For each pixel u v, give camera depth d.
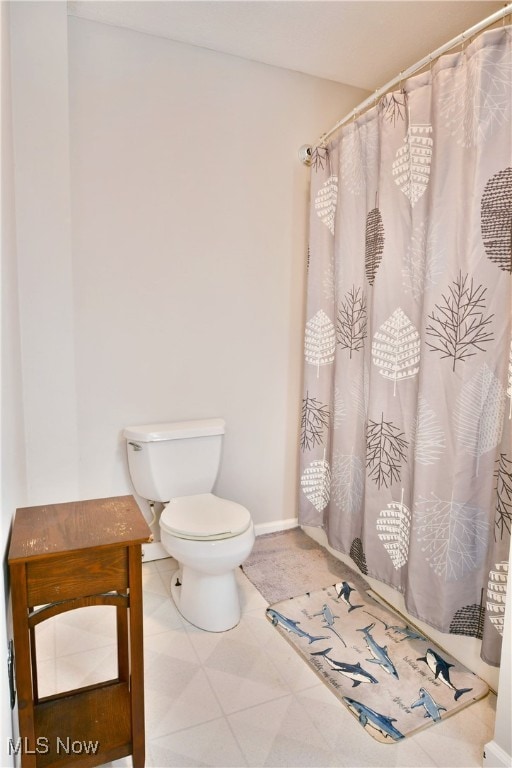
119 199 2.07
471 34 1.47
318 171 2.19
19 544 1.13
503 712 1.24
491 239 1.41
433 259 1.57
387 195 1.79
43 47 1.77
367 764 1.29
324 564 2.33
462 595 1.58
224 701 1.49
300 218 2.47
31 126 1.79
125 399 2.19
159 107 2.09
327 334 2.24
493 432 1.46
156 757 1.29
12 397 1.40
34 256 1.85
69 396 1.97
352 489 2.12
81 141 1.97
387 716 1.43
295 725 1.41
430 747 1.34
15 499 1.42
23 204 1.81
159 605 1.99
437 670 1.62
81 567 1.14
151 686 1.54
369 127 1.92
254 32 2.01
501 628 1.41
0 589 1.03
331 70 2.33
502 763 1.23
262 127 2.31
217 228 2.28
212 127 2.21
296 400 2.60
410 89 1.67
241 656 1.69
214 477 2.23
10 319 1.42
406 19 1.89
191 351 2.30
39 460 1.94
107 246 2.07
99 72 1.97
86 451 2.14
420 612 1.67
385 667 1.64
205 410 2.37
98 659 1.66
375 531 1.92
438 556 1.61
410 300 1.73
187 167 2.18
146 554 2.34
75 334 2.05
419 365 1.68
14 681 1.18
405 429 1.78
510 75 1.34
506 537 1.39
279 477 2.62
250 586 2.13
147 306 2.18
